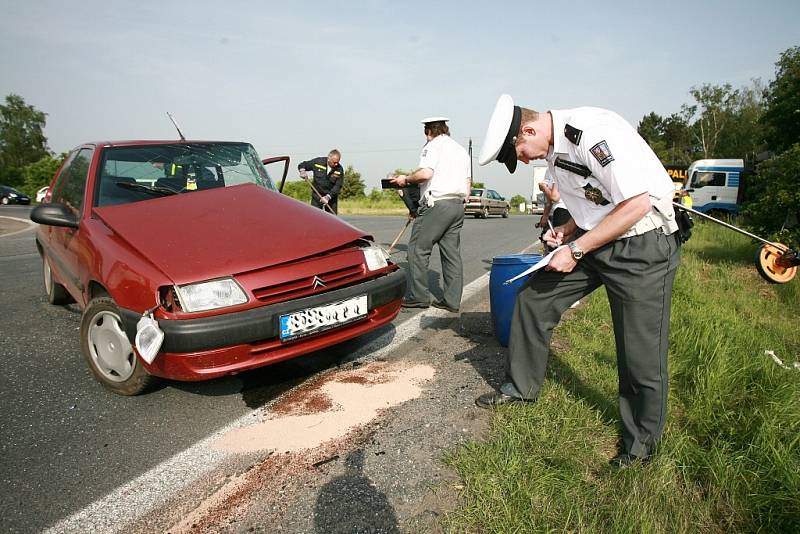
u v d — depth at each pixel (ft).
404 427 8.45
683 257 28.63
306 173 25.22
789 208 24.95
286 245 9.87
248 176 14.14
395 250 31.60
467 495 6.57
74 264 11.62
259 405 9.50
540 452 7.45
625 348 7.39
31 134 254.47
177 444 8.15
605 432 8.22
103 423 8.90
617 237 7.09
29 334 13.92
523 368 8.94
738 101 139.85
